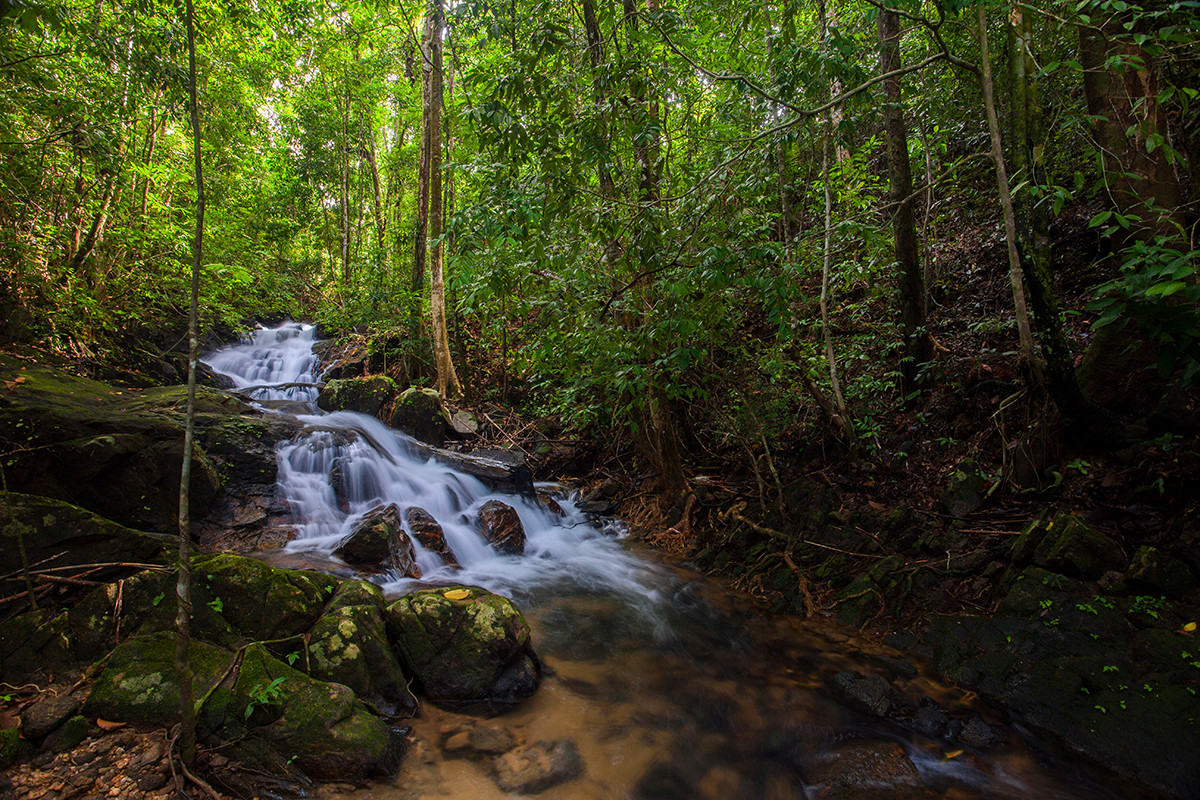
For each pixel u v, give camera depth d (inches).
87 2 275.4
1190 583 147.6
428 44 463.5
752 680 165.6
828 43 193.5
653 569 252.8
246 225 486.6
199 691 119.5
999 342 249.3
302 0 424.8
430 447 337.1
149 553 155.3
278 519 242.2
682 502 288.0
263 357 519.5
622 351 202.4
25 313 278.5
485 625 152.3
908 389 267.0
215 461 242.1
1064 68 199.6
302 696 121.9
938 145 310.8
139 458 201.3
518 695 149.8
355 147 725.3
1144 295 116.6
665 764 130.0
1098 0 135.9
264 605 141.6
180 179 359.6
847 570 209.0
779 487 250.7
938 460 231.8
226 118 450.6
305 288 636.7
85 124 274.1
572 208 191.2
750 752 135.6
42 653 123.0
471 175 255.4
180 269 358.3
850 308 307.1
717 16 247.0
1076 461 187.9
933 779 125.1
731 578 236.8
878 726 144.1
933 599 184.4
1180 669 132.3
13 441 177.0
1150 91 170.2
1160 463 170.6
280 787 108.6
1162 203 171.5
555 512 321.7
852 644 181.6
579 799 116.8
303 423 305.0
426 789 115.0
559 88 189.6
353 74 597.6
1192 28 134.7
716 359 294.7
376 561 215.9
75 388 235.0
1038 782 123.8
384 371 470.9
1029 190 171.3
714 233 171.6
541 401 417.7
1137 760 122.0
